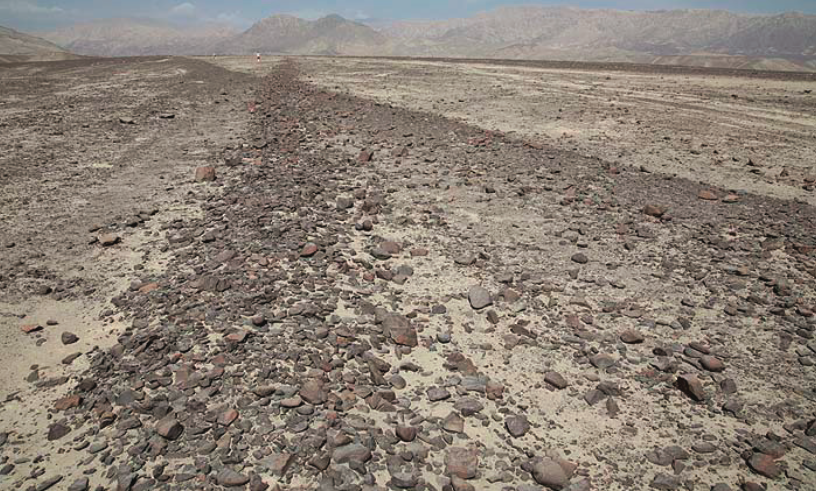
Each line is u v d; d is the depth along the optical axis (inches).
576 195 411.2
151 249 297.4
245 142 572.7
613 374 196.5
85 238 315.3
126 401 170.7
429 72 1739.7
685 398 184.1
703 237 326.6
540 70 1822.1
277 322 216.1
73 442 155.3
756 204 398.6
